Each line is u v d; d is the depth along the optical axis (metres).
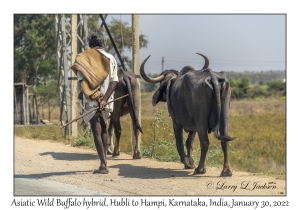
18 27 33.62
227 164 8.98
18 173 9.72
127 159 11.53
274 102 53.50
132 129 11.60
